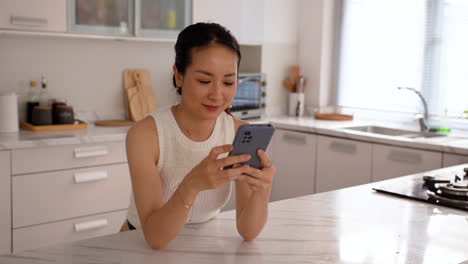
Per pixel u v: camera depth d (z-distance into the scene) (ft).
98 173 8.84
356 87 12.92
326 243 3.71
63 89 10.23
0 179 7.83
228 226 4.15
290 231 3.97
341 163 10.53
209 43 3.44
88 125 10.27
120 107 11.10
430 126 11.10
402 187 5.41
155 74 11.59
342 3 13.06
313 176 11.15
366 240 3.79
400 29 11.87
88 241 3.66
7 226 7.98
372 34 12.46
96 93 10.70
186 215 3.50
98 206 8.95
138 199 3.75
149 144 3.93
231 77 3.53
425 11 11.35
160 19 10.34
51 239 8.45
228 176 3.37
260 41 12.34
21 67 9.67
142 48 11.30
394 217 4.39
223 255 3.44
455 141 9.29
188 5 10.72
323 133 10.79
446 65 11.06
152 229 3.50
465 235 3.96
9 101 8.93
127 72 11.08
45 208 8.34
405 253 3.54
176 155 4.15
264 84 12.37
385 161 9.73
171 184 4.32
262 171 3.59
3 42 9.41
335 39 13.29
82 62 10.43
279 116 13.37
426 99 11.47
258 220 3.71
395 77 12.07
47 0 8.76
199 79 3.48
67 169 8.52
